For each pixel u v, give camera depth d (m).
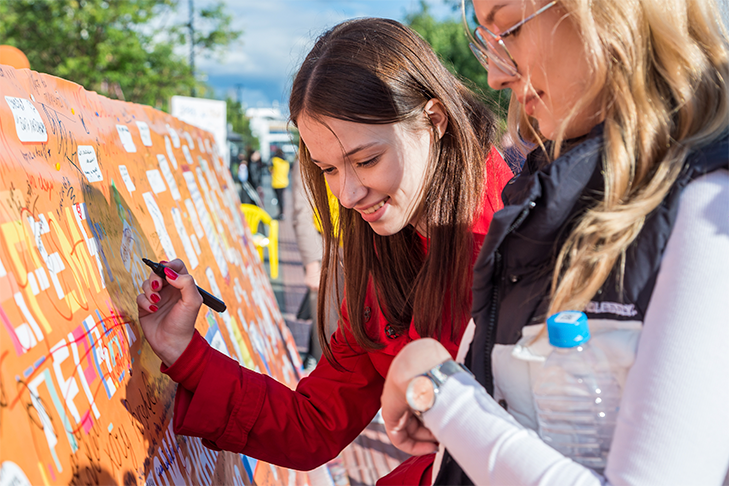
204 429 1.29
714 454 0.69
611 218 0.76
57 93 1.24
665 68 0.82
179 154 2.45
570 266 0.80
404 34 1.27
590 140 0.82
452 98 1.26
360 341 1.36
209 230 2.56
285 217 17.30
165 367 1.28
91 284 1.08
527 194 0.83
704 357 0.69
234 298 2.52
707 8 0.87
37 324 0.83
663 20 0.81
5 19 12.55
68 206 1.09
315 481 2.71
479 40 0.93
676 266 0.73
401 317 1.33
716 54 0.86
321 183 1.44
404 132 1.21
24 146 0.98
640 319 0.77
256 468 1.93
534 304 0.85
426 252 1.33
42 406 0.78
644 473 0.69
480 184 1.28
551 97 0.87
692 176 0.76
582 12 0.80
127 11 13.32
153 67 14.91
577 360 0.80
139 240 1.47
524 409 0.86
